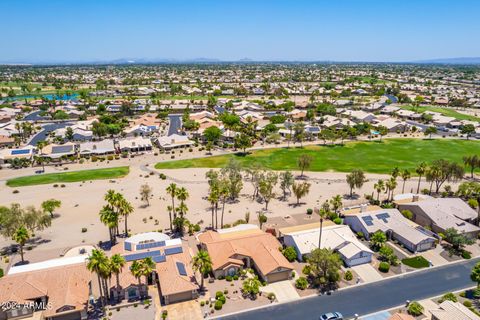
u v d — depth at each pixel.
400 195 108.88
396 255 79.31
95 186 120.00
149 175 132.12
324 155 160.50
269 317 59.19
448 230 82.81
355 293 65.88
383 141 188.12
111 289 62.97
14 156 146.88
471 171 133.50
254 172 120.50
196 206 104.38
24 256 76.94
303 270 71.19
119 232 88.31
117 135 196.25
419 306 59.69
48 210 92.31
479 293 63.16
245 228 85.38
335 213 97.31
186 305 62.03
